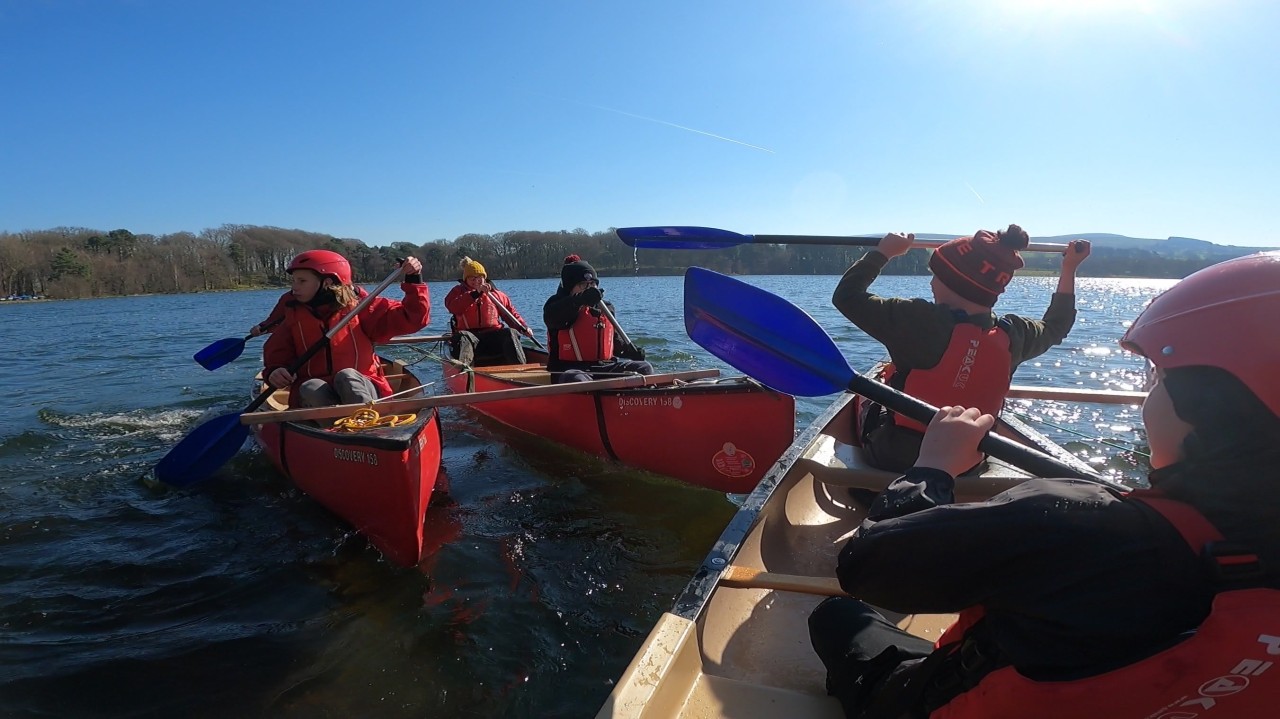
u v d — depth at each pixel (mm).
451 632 2723
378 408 3762
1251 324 783
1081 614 852
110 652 2611
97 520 3848
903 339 2537
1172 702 815
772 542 2582
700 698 1662
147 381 8383
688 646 1699
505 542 3506
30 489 4324
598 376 5086
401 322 4582
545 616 2830
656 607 2900
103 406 6855
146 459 4965
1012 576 905
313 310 4453
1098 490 901
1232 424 783
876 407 3266
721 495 4164
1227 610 747
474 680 2445
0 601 2967
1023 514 896
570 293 5559
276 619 2842
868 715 1319
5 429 5859
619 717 1411
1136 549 821
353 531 3670
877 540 1026
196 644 2664
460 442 5281
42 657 2576
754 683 1781
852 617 1556
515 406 5352
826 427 3418
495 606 2904
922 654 1359
